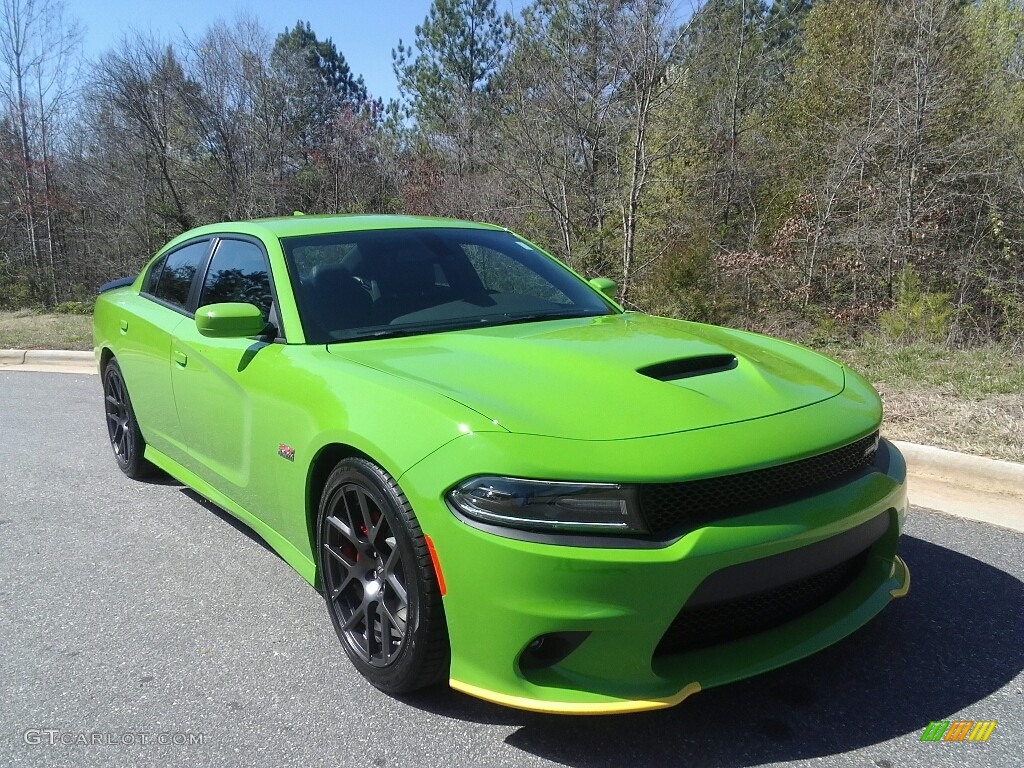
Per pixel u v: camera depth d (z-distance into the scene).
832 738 2.37
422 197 16.83
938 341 9.22
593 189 13.04
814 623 2.46
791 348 3.31
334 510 2.81
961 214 12.39
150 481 5.21
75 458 5.79
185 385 3.89
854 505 2.40
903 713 2.48
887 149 12.96
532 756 2.34
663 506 2.16
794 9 18.56
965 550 3.69
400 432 2.43
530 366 2.66
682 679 2.21
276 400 3.05
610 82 12.20
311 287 3.35
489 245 4.00
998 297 10.97
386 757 2.35
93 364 9.99
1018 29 13.93
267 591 3.53
